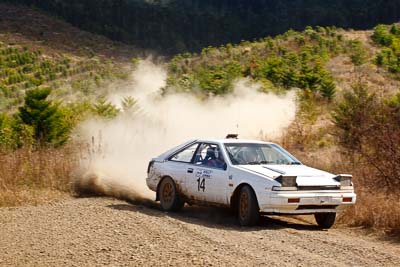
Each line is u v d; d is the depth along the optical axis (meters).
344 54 110.69
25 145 30.80
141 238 15.09
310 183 17.27
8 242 15.02
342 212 18.98
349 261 13.44
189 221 18.20
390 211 18.05
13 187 22.78
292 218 19.92
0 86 177.88
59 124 38.56
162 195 20.89
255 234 16.23
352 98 34.38
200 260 12.99
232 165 18.44
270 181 17.03
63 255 13.62
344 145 29.62
